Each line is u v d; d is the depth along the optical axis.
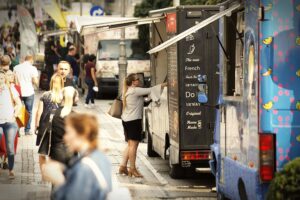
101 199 9.81
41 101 18.08
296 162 12.97
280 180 12.97
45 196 20.06
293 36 14.46
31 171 24.38
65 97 17.61
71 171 9.89
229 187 17.17
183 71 22.33
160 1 58.09
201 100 19.12
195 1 42.59
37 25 75.69
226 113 17.53
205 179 23.27
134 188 21.55
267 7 14.40
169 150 23.70
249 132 15.21
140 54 56.16
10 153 22.66
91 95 49.47
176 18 22.39
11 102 22.44
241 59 16.52
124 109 23.80
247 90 15.41
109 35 56.75
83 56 60.09
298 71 14.45
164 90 24.31
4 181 22.41
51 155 17.42
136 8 59.38
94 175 9.80
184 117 22.30
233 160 16.70
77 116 10.09
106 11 85.50
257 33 14.68
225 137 17.64
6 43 66.88
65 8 80.75
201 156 22.33
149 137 27.95
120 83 49.12
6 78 22.38
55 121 17.39
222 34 18.16
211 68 22.36
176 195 20.36
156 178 23.45
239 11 16.88
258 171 14.49
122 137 34.12
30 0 75.44
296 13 14.46
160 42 25.77
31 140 32.41
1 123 22.39
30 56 33.84
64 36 81.25
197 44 22.36
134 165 23.67
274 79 14.44
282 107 14.44
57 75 18.02
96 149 10.05
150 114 27.30
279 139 14.44
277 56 14.44
